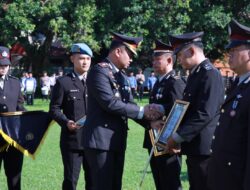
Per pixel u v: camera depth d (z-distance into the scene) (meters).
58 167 10.09
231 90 4.91
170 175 6.94
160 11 31.58
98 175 5.79
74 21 30.50
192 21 32.53
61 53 38.09
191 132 5.51
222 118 4.79
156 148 6.59
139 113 5.87
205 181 5.77
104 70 5.79
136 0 31.25
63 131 7.10
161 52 7.01
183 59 5.81
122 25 31.28
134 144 13.06
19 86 7.43
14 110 7.26
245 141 4.55
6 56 7.21
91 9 30.61
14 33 31.38
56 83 7.20
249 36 4.62
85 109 7.10
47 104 28.94
